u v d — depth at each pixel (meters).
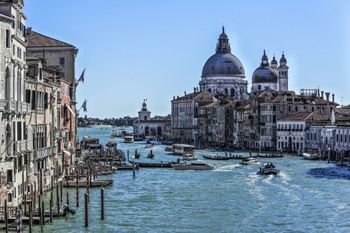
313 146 173.00
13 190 59.03
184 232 57.97
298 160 156.00
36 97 71.56
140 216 65.88
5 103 56.38
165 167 134.50
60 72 95.62
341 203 75.88
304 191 87.94
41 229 55.59
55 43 110.75
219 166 138.12
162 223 62.19
